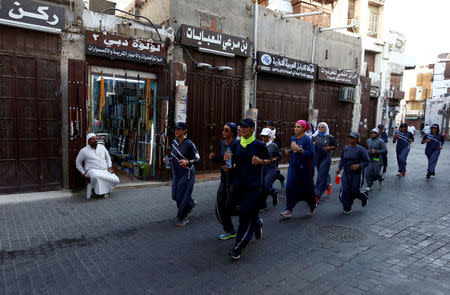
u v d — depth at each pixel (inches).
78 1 266.1
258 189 146.0
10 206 226.8
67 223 196.7
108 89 363.6
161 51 311.7
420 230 191.9
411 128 1002.7
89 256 151.9
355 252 158.7
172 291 121.2
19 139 253.4
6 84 245.8
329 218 213.3
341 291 121.3
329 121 514.6
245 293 119.9
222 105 376.2
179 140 192.5
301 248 163.0
